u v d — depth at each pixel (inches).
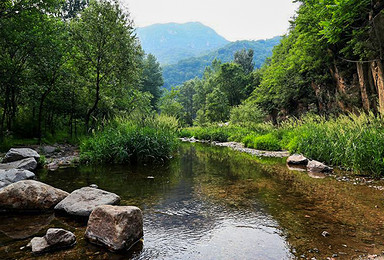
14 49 522.6
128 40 614.2
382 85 501.7
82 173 323.6
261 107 1181.7
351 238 144.7
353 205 201.2
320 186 261.9
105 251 130.6
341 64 681.0
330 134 396.5
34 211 187.9
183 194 235.5
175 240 143.9
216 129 978.7
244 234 151.3
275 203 208.7
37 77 571.2
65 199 192.1
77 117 747.4
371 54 512.4
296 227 160.9
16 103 668.1
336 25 455.2
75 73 631.8
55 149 510.3
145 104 998.4
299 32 755.4
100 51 593.3
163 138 458.6
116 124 528.7
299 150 444.5
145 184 272.8
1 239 144.2
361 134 334.6
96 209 144.0
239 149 620.4
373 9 481.4
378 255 125.5
